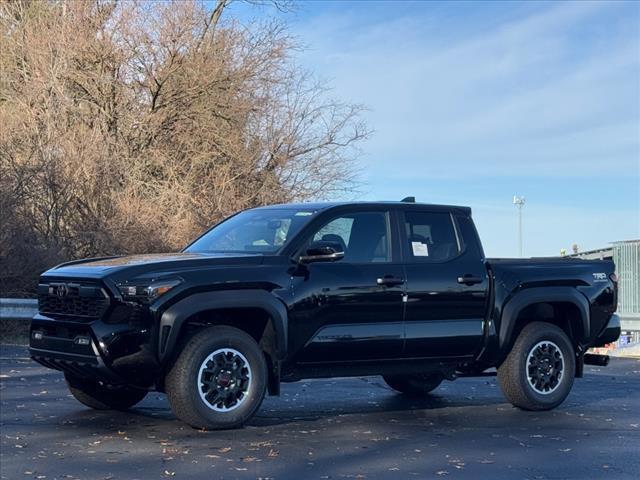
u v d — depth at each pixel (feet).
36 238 52.11
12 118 61.46
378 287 25.71
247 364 23.98
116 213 58.75
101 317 22.86
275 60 75.20
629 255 59.93
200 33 72.74
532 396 28.45
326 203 26.99
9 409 27.12
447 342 26.91
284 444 22.79
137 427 24.57
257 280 23.89
